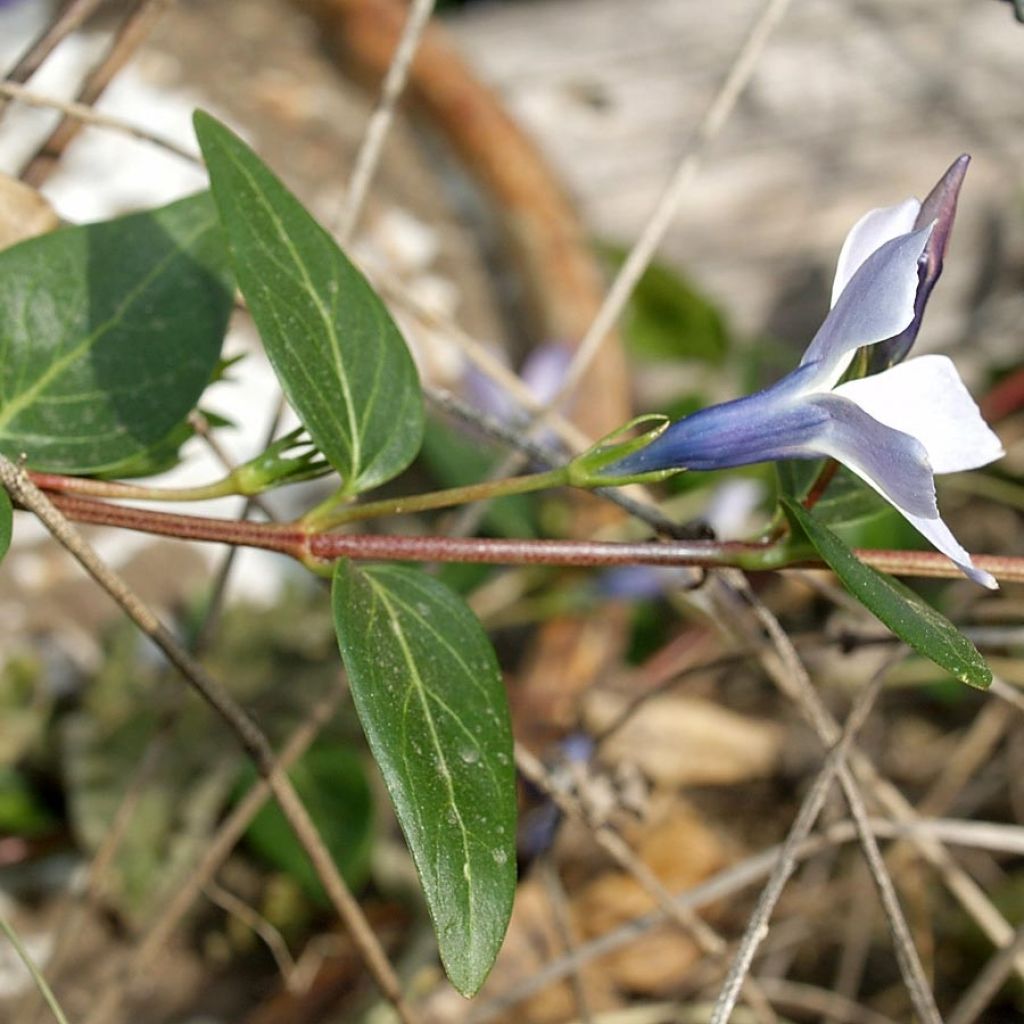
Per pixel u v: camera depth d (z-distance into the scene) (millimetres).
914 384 163
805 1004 276
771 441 167
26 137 359
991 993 230
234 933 280
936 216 166
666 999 288
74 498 180
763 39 245
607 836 222
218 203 173
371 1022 261
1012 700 216
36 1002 263
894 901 203
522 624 336
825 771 203
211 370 192
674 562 178
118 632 295
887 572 180
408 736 168
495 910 164
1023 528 359
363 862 271
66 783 283
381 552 177
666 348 370
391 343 182
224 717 193
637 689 317
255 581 314
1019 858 317
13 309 189
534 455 215
